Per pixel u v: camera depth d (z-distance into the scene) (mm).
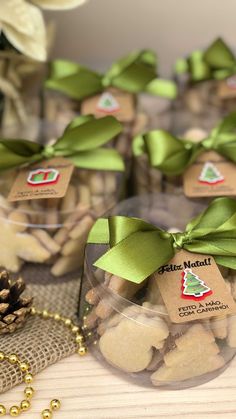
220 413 420
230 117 556
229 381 442
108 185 519
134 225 440
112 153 529
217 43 644
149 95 629
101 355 443
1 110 600
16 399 422
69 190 501
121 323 417
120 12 662
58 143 521
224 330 419
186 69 662
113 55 693
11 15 518
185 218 504
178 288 418
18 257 500
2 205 490
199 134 593
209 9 669
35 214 488
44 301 498
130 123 600
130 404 423
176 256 434
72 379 438
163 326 408
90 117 541
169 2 661
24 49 535
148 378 432
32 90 645
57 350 449
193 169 530
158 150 530
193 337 410
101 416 413
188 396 430
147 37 685
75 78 608
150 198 519
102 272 439
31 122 597
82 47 684
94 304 443
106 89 613
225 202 468
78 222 493
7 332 453
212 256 436
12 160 500
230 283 433
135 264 416
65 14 656
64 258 499
